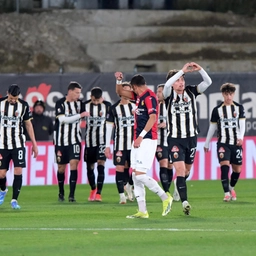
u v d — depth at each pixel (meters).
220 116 42.75
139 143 31.23
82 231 28.28
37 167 56.66
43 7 84.81
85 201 45.19
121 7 85.94
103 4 85.75
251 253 23.17
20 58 78.19
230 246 24.52
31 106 61.28
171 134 33.47
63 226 29.97
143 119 31.52
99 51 80.12
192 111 33.66
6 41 79.44
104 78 61.56
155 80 61.41
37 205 41.50
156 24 84.44
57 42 80.50
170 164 44.72
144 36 82.62
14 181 38.44
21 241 25.91
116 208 38.75
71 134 44.72
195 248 24.14
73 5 85.44
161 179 43.09
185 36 83.06
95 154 45.53
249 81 63.25
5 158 38.53
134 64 78.62
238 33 84.19
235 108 42.69
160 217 32.91
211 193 49.97
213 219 32.06
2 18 81.56
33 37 80.38
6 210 37.59
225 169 42.84
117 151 42.88
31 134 38.91
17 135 38.28
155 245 24.77
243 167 60.56
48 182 56.97
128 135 42.81
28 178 56.56
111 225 30.03
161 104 42.72
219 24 85.25
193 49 81.00
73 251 23.72
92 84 61.47
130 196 44.53
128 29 82.56
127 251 23.62
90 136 45.31
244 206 39.25
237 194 48.72
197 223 30.50
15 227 29.78
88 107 45.47
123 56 80.12
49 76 61.34
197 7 86.31
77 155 44.78
